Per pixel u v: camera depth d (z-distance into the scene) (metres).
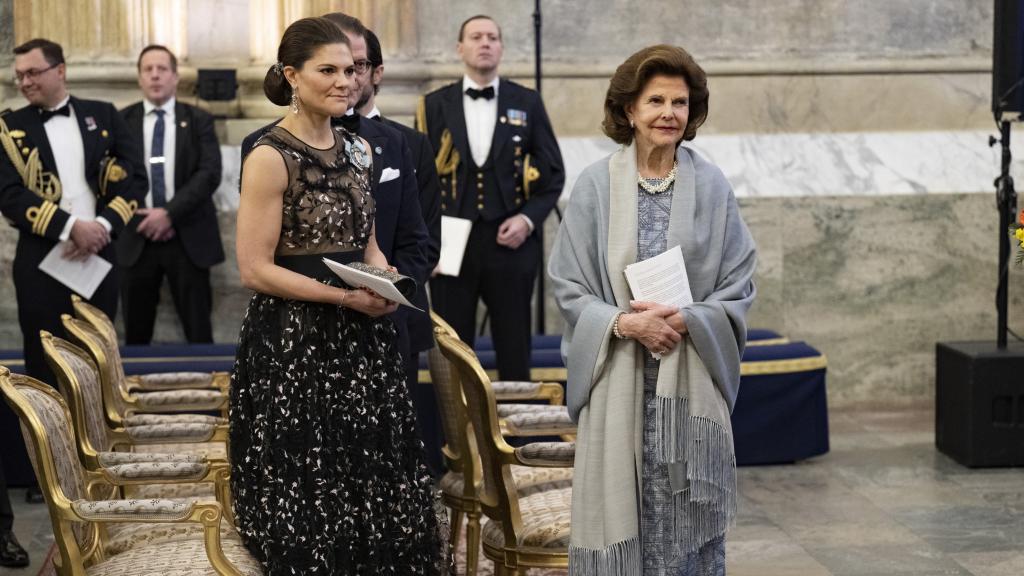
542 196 6.52
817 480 6.46
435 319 4.43
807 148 8.29
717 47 8.27
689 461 3.48
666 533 3.54
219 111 7.95
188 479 3.68
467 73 6.58
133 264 7.54
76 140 6.43
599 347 3.49
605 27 8.20
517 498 3.89
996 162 8.34
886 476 6.51
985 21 8.38
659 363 3.54
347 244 3.52
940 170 8.30
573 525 3.55
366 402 3.48
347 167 3.53
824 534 5.51
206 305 7.71
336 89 3.39
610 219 3.59
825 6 8.28
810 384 6.80
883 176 8.27
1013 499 6.02
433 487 3.69
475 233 6.42
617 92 3.55
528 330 6.49
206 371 6.66
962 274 8.33
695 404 3.48
